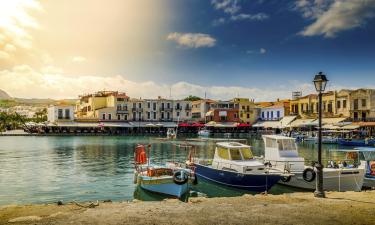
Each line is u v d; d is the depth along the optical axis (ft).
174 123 395.34
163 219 38.70
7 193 82.23
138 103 390.21
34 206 45.14
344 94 281.33
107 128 374.43
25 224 36.70
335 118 276.21
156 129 390.21
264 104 421.59
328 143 241.35
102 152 187.11
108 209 43.29
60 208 43.91
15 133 356.79
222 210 42.96
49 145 232.12
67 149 203.62
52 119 389.19
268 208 44.19
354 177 77.20
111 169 123.13
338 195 53.98
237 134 374.02
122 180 100.22
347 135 253.24
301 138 270.67
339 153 183.83
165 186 74.49
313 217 40.06
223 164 86.17
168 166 91.45
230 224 37.14
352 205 46.03
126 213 41.14
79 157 162.09
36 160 149.59
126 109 384.88
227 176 82.48
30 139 293.23
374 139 221.46
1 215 40.55
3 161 145.48
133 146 226.58
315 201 48.70
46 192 83.30
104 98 409.08
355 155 92.27
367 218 39.78
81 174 111.55
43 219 38.52
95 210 42.70
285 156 83.41
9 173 113.09
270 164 84.28
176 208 43.96
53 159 153.38
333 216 40.55
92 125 357.61
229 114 393.50
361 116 270.26
